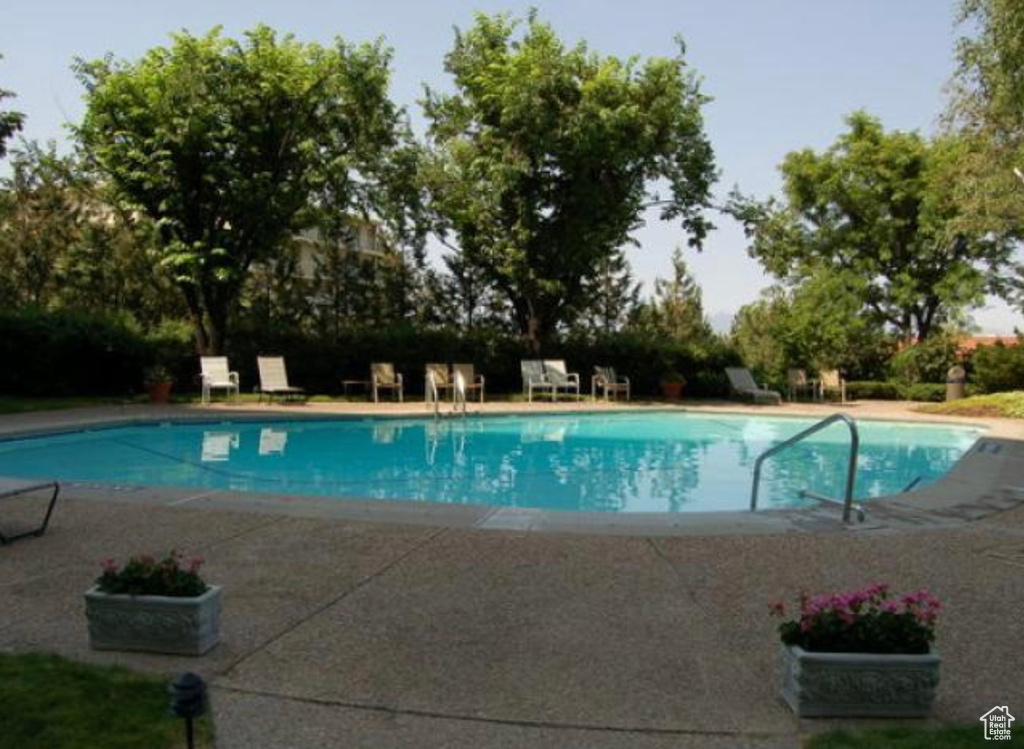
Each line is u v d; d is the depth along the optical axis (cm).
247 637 398
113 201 1983
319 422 1564
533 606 451
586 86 1969
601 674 361
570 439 1518
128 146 1795
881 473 1211
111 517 655
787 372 2475
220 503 711
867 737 299
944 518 691
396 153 2134
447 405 1883
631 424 1766
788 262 3038
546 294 2219
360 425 1593
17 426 1232
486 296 2477
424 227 2222
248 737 297
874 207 2847
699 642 401
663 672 364
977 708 331
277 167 1945
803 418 1830
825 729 312
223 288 1942
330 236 2292
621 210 2112
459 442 1437
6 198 2375
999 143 1892
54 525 627
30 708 304
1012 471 962
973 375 2381
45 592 461
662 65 2047
